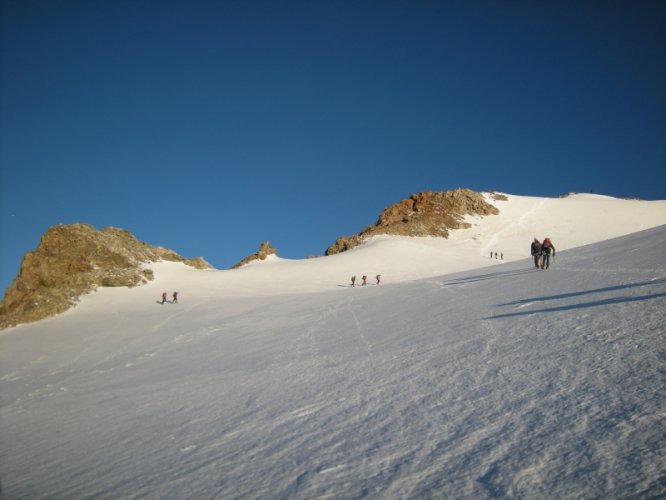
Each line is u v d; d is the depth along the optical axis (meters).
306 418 8.57
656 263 17.06
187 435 9.11
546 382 7.60
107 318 42.88
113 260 61.94
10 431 12.80
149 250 73.50
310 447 6.95
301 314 28.00
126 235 73.62
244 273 68.00
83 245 61.19
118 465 8.05
